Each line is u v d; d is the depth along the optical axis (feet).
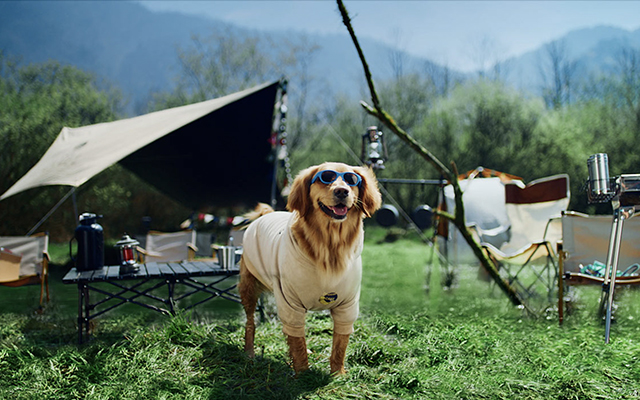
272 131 23.09
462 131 65.62
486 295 18.86
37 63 51.80
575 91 71.82
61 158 19.29
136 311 18.02
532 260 18.11
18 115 45.55
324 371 10.06
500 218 20.52
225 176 26.61
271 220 11.53
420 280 24.47
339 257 9.43
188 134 22.00
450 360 10.82
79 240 14.42
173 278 14.05
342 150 73.31
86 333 13.44
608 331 11.53
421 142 66.54
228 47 71.77
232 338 12.79
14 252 17.81
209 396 9.06
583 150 57.11
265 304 17.43
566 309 14.97
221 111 21.03
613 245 12.19
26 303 19.99
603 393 8.74
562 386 9.09
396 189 65.82
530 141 61.36
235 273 14.52
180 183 27.66
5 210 45.03
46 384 9.68
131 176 50.49
